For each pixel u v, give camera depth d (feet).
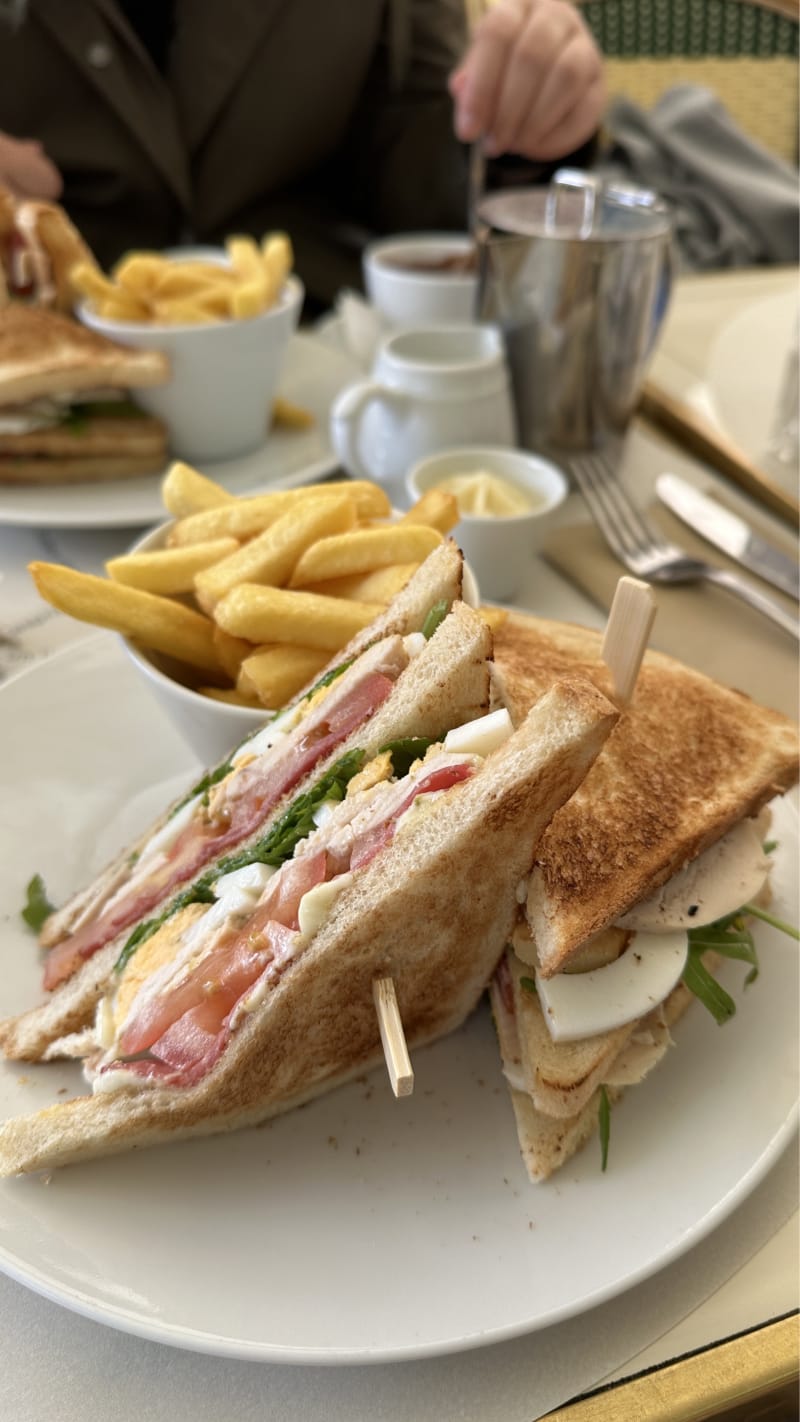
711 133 3.07
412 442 1.60
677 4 3.40
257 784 1.03
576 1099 0.87
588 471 1.75
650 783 1.03
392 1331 0.74
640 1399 0.73
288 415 1.86
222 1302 0.76
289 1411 0.74
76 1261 0.78
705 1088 0.92
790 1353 0.75
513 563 1.46
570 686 0.82
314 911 0.86
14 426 1.62
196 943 0.96
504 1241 0.81
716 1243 0.84
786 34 3.53
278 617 1.05
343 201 2.98
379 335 2.04
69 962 1.02
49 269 1.85
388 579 1.11
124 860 1.08
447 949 0.92
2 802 1.16
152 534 1.25
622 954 0.95
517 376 1.81
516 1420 0.74
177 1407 0.74
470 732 0.92
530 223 1.74
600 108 2.27
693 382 2.08
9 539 1.64
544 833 0.92
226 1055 0.85
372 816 0.93
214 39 2.45
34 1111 0.92
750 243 2.89
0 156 2.22
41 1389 0.75
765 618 1.46
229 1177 0.87
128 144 2.46
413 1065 0.97
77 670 1.32
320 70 2.55
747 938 1.00
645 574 1.52
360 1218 0.83
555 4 2.25
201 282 1.74
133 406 1.70
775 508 1.72
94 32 2.33
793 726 1.13
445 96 2.75
